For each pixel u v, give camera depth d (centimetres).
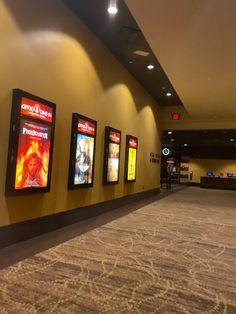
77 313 250
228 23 480
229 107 1093
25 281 307
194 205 987
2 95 410
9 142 423
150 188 1206
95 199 702
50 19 508
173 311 262
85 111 636
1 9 405
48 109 497
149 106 1152
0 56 405
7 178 421
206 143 2192
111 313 253
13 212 438
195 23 486
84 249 428
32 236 480
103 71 717
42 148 486
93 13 573
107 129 736
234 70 699
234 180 2078
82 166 616
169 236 532
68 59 567
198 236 543
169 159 2502
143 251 434
